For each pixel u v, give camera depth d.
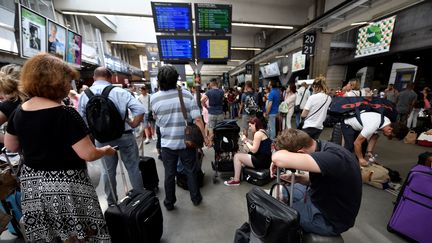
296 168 0.98
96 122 1.44
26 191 0.94
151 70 8.18
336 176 0.94
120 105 1.57
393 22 5.87
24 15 3.25
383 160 2.96
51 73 0.84
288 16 6.45
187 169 1.84
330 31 5.70
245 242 1.23
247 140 2.45
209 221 1.73
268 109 3.96
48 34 3.91
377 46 6.47
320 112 2.50
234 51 13.49
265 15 6.30
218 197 2.09
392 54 6.45
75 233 0.98
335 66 9.27
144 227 1.29
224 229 1.63
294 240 0.94
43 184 0.92
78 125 0.92
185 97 1.64
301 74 10.11
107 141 1.56
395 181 2.26
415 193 1.42
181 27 3.20
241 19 6.18
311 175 1.05
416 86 6.36
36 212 0.94
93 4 5.39
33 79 0.82
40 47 3.70
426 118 4.45
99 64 7.82
